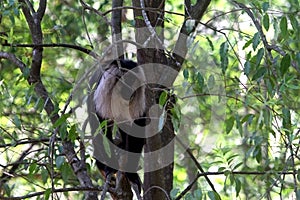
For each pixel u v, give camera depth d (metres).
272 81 6.87
